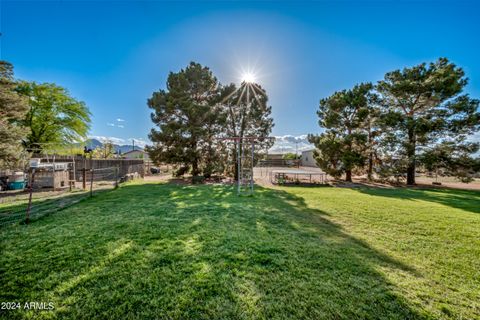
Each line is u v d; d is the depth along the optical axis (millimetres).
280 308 1734
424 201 6797
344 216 4805
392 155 12383
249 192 8367
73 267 2359
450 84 10773
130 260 2527
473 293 2000
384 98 12945
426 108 11953
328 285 2064
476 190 10062
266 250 2869
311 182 12617
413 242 3271
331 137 13430
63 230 3607
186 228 3748
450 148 11297
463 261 2654
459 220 4523
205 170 12281
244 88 12781
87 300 1812
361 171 14445
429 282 2170
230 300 1825
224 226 3904
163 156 12406
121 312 1674
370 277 2236
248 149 12719
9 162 7887
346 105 12906
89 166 14953
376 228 3961
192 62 13141
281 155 35094
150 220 4246
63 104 15898
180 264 2439
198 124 12219
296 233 3611
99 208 5328
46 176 9391
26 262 2473
